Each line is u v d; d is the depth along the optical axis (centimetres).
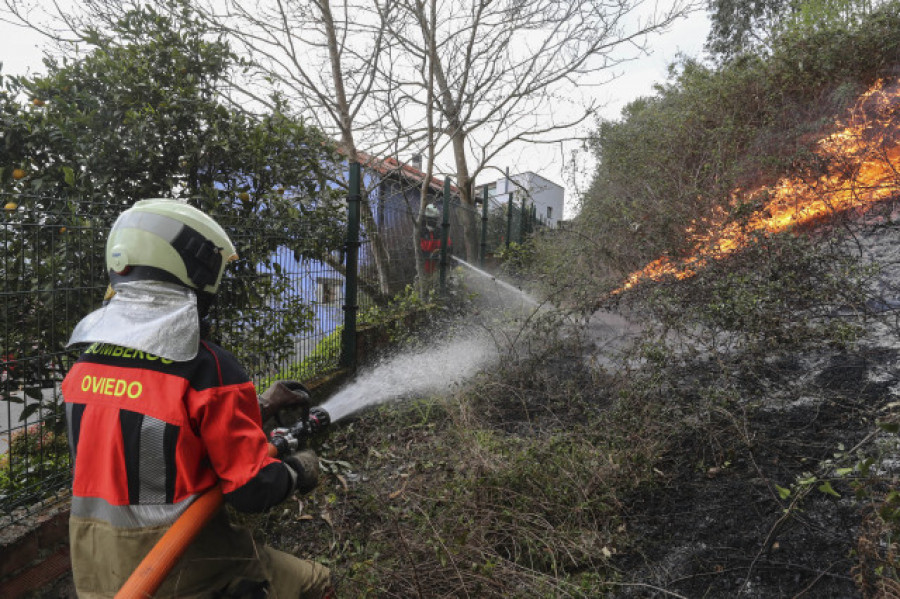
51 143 296
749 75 648
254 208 389
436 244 819
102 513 127
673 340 376
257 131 385
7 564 204
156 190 349
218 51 386
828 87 602
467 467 304
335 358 482
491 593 221
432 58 722
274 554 168
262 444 134
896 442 200
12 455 242
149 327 125
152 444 123
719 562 224
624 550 244
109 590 129
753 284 384
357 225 491
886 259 433
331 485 332
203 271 139
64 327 256
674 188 587
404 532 260
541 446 308
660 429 301
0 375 237
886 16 592
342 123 720
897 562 165
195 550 134
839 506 231
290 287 415
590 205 776
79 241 258
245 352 369
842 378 317
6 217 246
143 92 338
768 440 287
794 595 200
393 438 392
